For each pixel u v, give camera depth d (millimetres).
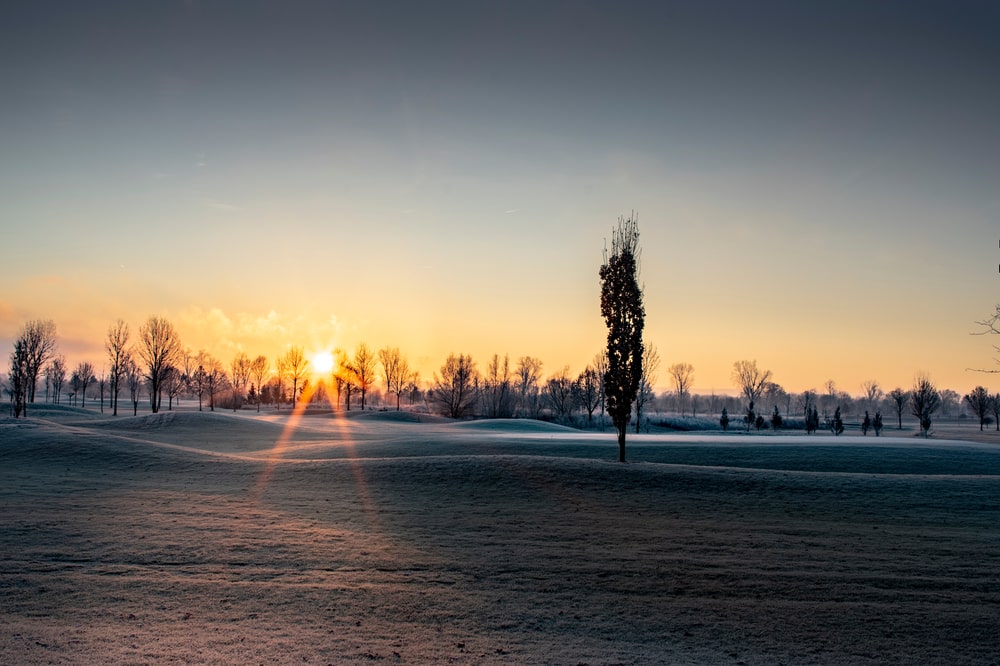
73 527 24375
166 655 13766
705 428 123938
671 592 18578
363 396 145250
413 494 31531
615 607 17422
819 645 15211
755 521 26859
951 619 16812
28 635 14664
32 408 102312
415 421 110625
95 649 13969
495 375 152250
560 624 16219
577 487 32469
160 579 18938
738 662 14227
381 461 38969
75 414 102125
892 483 33719
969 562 21469
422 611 16891
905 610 17391
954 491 32219
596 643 15117
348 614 16578
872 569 20719
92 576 19031
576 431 93500
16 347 93938
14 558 20438
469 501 30109
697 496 30969
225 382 174875
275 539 23344
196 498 30516
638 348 41844
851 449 52469
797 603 17844
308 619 16188
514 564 20891
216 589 18219
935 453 51281
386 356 159750
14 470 37594
